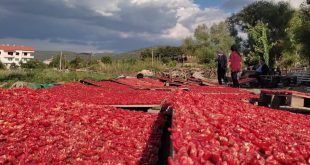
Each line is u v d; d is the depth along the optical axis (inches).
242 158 53.4
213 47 1259.2
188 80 388.2
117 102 176.4
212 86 306.8
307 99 168.2
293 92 163.5
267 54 890.7
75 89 227.9
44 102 134.4
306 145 66.6
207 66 951.6
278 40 919.7
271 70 505.7
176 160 44.7
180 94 135.9
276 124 94.7
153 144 100.0
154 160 88.5
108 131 108.4
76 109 129.8
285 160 55.3
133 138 103.7
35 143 92.8
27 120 109.3
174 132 60.8
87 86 253.9
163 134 109.6
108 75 545.0
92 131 107.1
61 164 81.2
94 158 86.3
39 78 423.5
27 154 85.1
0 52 2217.0
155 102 177.5
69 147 91.6
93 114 125.0
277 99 172.9
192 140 58.1
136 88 263.7
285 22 932.0
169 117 120.3
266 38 896.3
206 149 53.2
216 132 70.0
